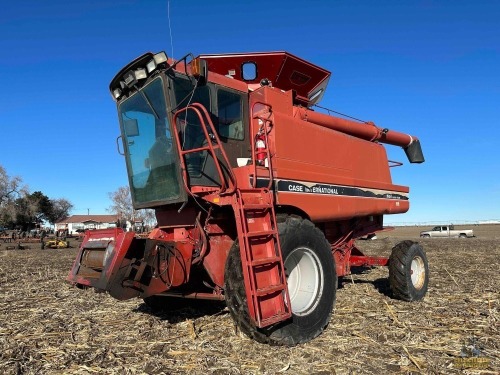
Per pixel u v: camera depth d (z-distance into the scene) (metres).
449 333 4.58
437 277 9.00
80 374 3.55
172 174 4.78
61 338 4.61
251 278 3.90
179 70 4.84
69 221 94.00
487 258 14.07
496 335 4.52
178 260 4.40
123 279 4.10
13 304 6.59
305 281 4.77
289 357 3.88
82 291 7.88
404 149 9.26
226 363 3.74
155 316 5.55
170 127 4.66
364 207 6.62
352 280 8.14
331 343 4.29
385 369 3.58
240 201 4.07
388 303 6.22
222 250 4.82
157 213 5.40
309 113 6.28
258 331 4.07
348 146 6.50
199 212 4.73
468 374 3.45
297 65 6.36
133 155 5.39
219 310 5.82
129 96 5.23
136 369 3.64
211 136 5.00
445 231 41.97
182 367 3.67
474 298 6.54
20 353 4.09
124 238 4.16
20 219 73.06
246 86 5.59
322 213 5.59
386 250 20.00
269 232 4.18
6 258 19.72
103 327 5.05
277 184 4.92
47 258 19.67
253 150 4.64
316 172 5.64
